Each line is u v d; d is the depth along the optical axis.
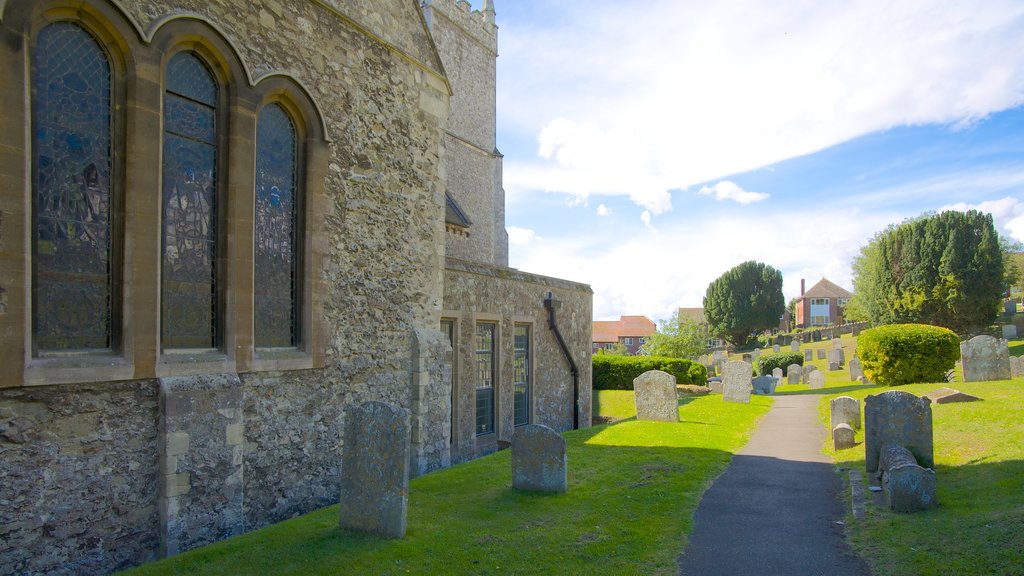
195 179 7.33
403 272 10.50
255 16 7.93
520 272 16.83
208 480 6.95
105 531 6.13
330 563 5.85
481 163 28.50
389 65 10.30
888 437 8.54
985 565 5.21
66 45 6.07
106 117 6.42
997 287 33.31
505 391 15.87
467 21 27.62
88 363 6.00
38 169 5.82
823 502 8.27
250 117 7.82
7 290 5.44
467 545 6.42
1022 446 8.81
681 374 27.19
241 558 5.99
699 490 8.88
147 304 6.54
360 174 9.62
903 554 5.85
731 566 6.00
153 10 6.69
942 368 18.27
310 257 8.68
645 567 5.96
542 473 8.69
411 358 10.54
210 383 7.05
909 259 35.34
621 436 13.46
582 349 20.59
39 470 5.66
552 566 5.94
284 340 8.49
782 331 77.56
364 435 6.81
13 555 5.46
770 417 16.50
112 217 6.44
